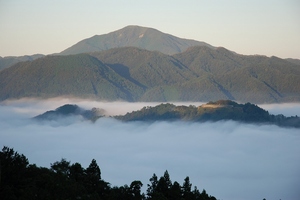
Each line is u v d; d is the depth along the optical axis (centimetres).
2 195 9625
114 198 11131
